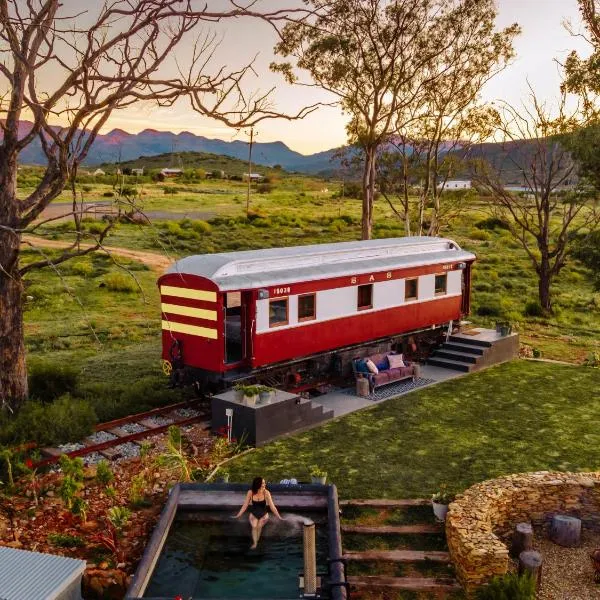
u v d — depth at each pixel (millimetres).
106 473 11336
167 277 16906
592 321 32094
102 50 13797
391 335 21109
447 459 13797
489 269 46062
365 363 19188
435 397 18344
